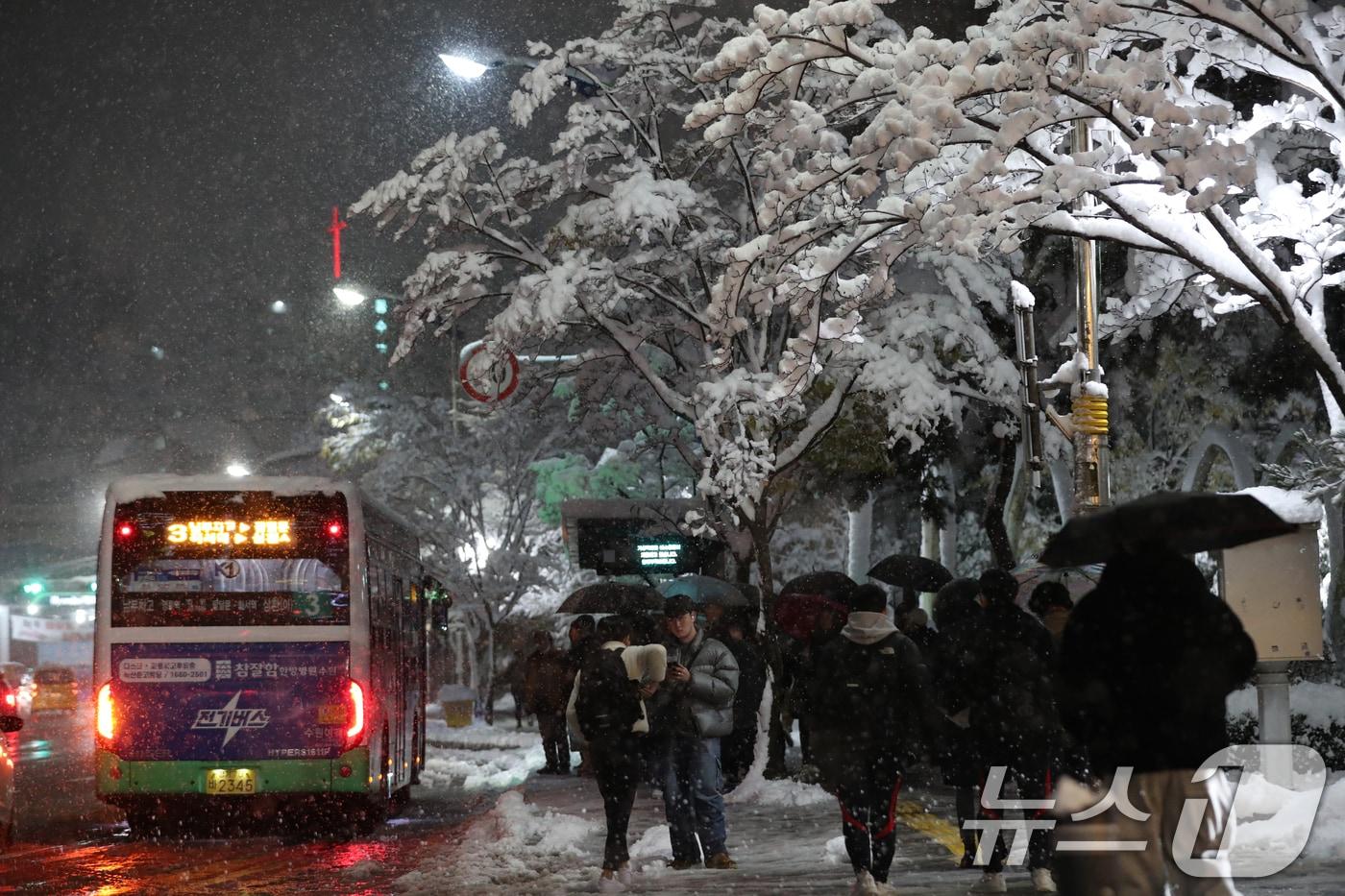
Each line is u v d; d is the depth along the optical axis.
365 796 34.47
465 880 24.33
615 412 52.25
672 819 24.23
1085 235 25.95
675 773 24.27
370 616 35.25
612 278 40.06
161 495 34.56
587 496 78.19
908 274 42.03
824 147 24.84
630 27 42.47
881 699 19.48
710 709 24.19
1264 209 27.06
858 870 19.50
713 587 41.72
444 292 41.84
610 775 22.73
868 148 23.34
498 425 82.94
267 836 36.53
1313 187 36.25
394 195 40.78
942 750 22.16
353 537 34.69
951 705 20.28
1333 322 42.34
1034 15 27.66
